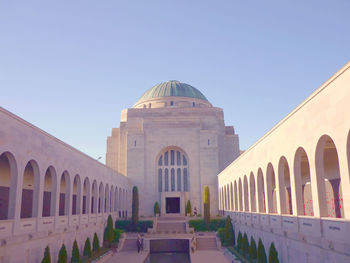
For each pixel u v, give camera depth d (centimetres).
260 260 3244
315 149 2130
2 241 2292
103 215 5156
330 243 1953
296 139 2455
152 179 7712
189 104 9325
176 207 8219
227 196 6047
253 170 3847
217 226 6053
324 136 2047
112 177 5803
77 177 4003
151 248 5622
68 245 3656
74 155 3800
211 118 8306
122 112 9169
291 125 2561
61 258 3139
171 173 7906
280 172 2914
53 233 3169
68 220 3606
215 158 7756
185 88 9675
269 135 3180
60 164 3372
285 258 2786
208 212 6134
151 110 8450
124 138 8381
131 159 7775
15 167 2484
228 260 4125
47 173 4212
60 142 3372
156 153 7850
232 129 8900
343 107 1770
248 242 4162
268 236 3306
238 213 4859
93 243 4469
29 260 2723
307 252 2320
